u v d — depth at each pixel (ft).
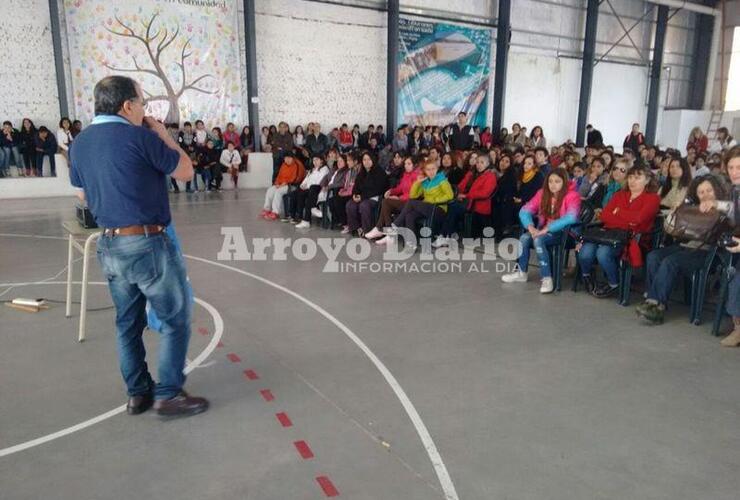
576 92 52.70
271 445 7.34
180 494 6.34
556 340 11.07
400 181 21.99
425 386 9.05
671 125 56.95
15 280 14.98
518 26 47.62
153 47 35.32
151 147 7.10
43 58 32.73
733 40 55.93
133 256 7.21
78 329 11.41
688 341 11.04
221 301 13.43
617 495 6.38
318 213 23.11
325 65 40.78
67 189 32.71
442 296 13.97
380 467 6.87
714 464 6.97
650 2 53.47
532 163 20.53
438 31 43.86
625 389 8.98
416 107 44.16
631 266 13.01
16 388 8.89
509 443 7.41
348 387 9.00
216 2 36.68
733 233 11.16
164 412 7.97
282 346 10.68
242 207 28.76
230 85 38.17
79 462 6.95
